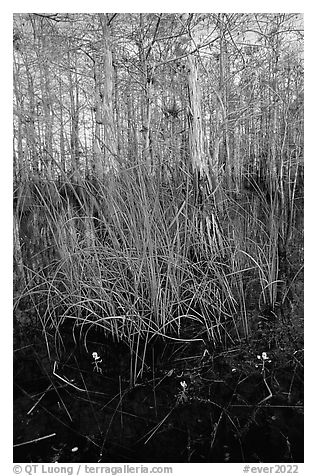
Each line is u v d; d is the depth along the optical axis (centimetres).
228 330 134
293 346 130
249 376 124
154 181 136
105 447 112
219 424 114
